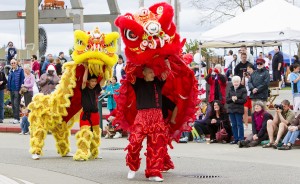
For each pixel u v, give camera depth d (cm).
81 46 1684
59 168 1595
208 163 1695
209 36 2706
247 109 2548
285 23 2614
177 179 1419
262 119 2109
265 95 2342
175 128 1491
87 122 1753
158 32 1370
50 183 1364
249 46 3653
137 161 1429
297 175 1473
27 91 2786
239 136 2192
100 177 1446
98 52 1673
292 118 2053
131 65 1402
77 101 1770
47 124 1789
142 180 1406
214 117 2253
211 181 1388
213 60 4069
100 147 2134
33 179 1419
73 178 1435
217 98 2450
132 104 1467
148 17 1373
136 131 1417
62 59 3459
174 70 1445
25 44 4847
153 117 1413
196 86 1470
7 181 1363
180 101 1473
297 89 2480
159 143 1404
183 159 1783
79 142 1748
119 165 1650
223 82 2439
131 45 1379
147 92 1418
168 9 1372
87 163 1691
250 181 1387
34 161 1739
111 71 1728
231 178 1430
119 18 1374
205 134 2270
